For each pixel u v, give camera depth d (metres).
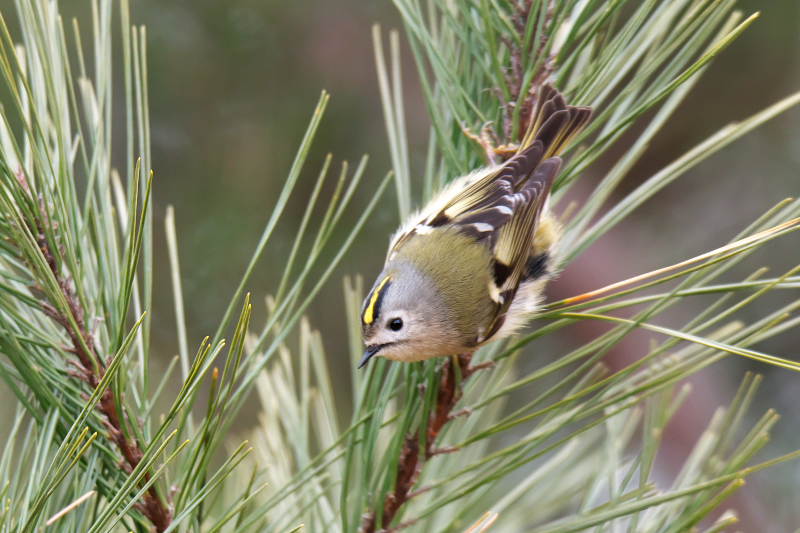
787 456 3.27
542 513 3.33
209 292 3.48
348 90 3.50
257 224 3.48
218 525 3.26
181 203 3.48
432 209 3.34
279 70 3.50
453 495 3.29
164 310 3.48
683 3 3.30
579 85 3.32
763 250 3.52
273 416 3.32
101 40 3.28
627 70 3.31
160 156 3.48
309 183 3.50
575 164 3.30
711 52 3.27
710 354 3.30
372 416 3.29
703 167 3.67
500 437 3.48
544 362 3.55
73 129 3.46
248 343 3.32
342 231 3.49
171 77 3.48
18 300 3.29
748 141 3.53
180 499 3.27
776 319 3.28
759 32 3.50
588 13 3.29
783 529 3.47
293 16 3.50
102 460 3.27
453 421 3.32
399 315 3.32
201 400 3.46
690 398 3.51
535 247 3.34
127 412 3.27
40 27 3.27
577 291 3.59
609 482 3.30
